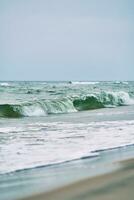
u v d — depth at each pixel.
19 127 20.28
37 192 8.20
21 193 8.16
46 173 9.95
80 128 19.50
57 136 16.47
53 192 8.19
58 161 11.37
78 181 9.02
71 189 8.38
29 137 16.19
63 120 24.97
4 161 11.34
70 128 19.55
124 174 9.68
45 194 8.05
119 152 12.89
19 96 45.69
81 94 46.25
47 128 19.67
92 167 10.56
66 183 8.88
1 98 41.50
